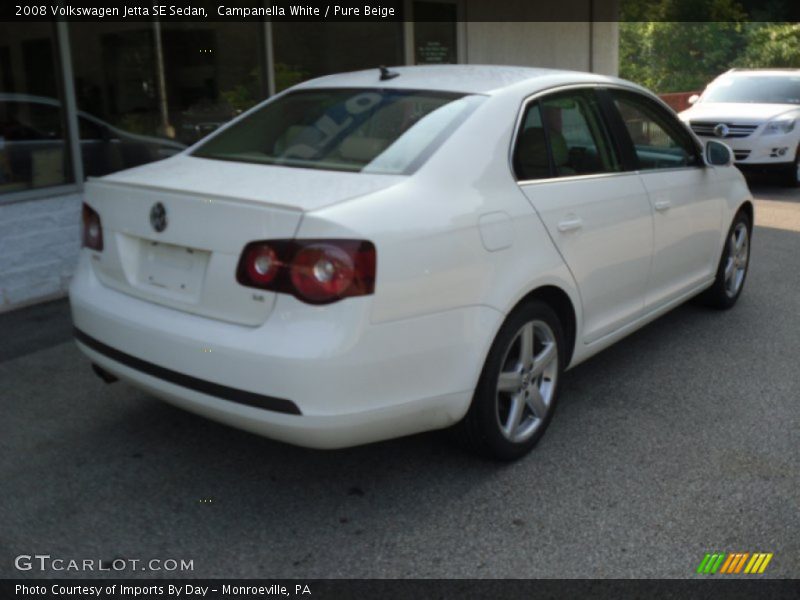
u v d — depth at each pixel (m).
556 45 12.73
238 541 3.27
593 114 4.46
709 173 5.50
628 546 3.25
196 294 3.26
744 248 6.29
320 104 4.13
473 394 3.55
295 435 3.06
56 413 4.39
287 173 3.53
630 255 4.51
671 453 4.01
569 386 4.82
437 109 3.82
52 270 6.55
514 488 3.67
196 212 3.22
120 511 3.47
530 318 3.76
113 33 7.16
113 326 3.48
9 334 5.61
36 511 3.46
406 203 3.25
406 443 4.07
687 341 5.60
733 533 3.34
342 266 2.99
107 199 3.59
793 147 12.67
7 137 6.38
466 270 3.37
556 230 3.88
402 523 3.40
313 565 3.13
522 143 3.88
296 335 3.00
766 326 5.93
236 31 8.27
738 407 4.54
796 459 3.96
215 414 3.21
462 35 11.02
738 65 31.55
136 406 4.48
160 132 7.72
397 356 3.16
